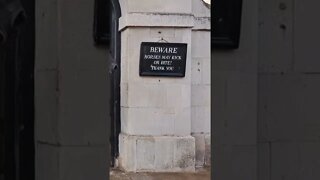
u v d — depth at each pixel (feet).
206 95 18.69
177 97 19.61
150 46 20.29
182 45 20.59
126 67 19.11
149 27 20.62
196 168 17.79
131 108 18.34
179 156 17.84
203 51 18.81
